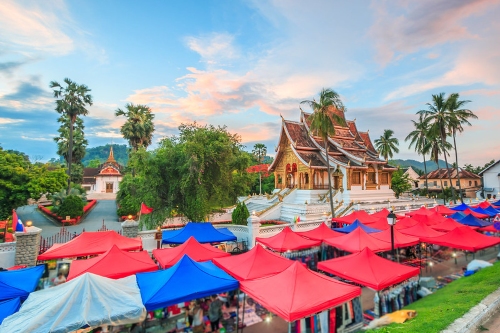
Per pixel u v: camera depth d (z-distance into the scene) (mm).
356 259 10719
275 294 7801
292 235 15617
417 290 11336
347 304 9211
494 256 17984
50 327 6301
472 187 65000
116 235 14586
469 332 6484
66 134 51875
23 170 24516
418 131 55469
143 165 21406
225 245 19234
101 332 8195
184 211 22672
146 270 10898
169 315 9938
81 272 10016
